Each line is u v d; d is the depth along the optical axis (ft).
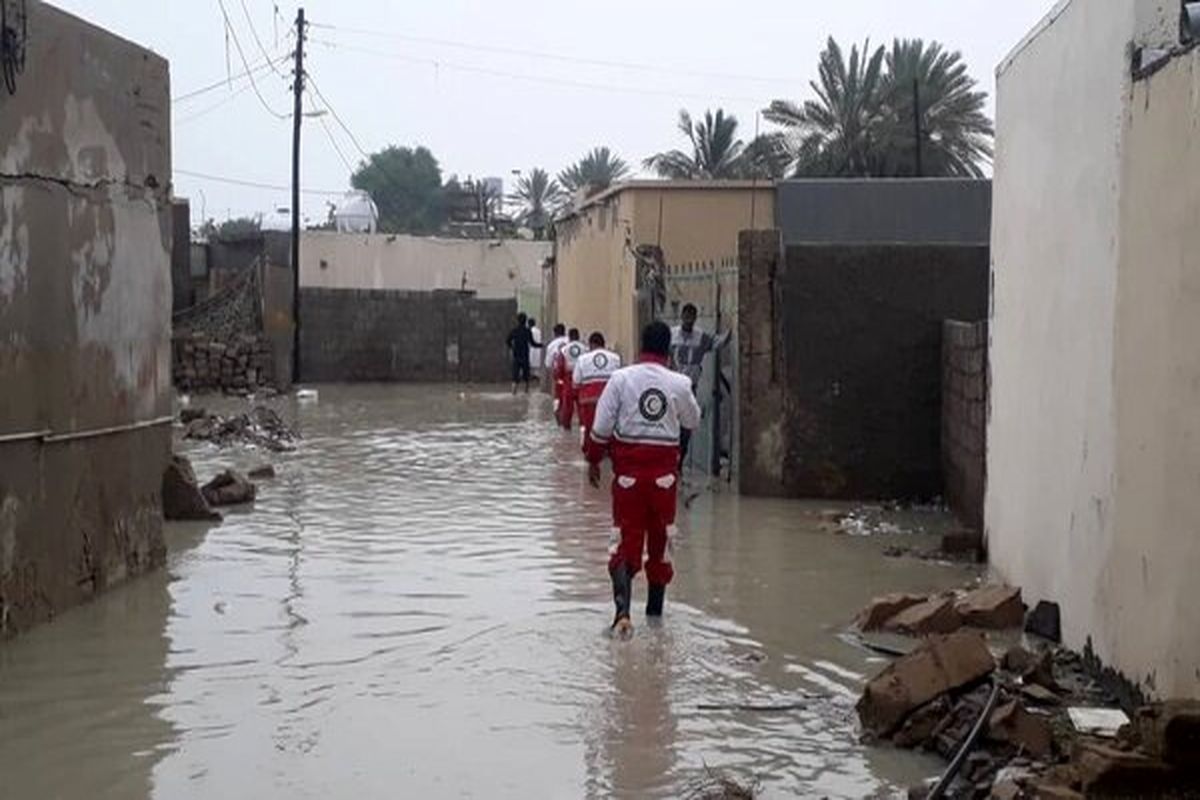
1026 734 22.16
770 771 22.34
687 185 88.12
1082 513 28.60
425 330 147.43
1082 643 28.35
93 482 34.81
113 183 36.01
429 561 39.86
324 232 174.60
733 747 23.50
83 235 34.09
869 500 53.88
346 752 23.00
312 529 45.60
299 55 138.51
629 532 31.91
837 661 29.27
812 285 53.78
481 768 22.26
